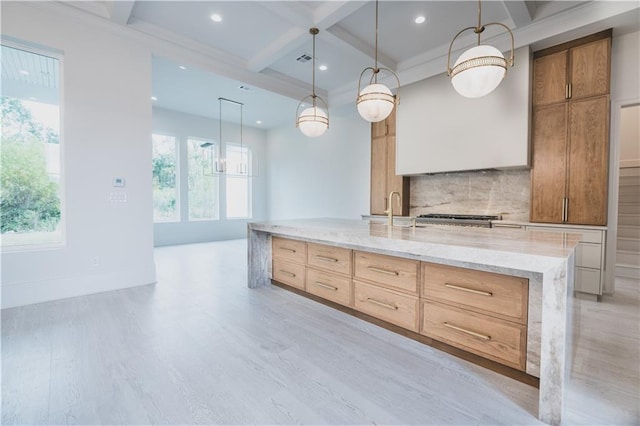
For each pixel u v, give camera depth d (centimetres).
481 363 197
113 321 267
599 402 163
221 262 526
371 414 154
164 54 398
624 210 491
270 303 315
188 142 747
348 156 686
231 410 157
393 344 226
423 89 466
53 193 333
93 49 339
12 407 156
